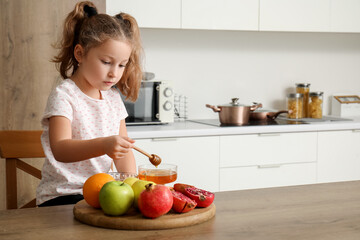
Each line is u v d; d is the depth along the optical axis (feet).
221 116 9.27
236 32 10.71
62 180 4.99
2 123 7.68
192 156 8.45
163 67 10.20
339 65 11.71
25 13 7.62
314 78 11.50
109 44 4.23
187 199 3.32
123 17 5.13
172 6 9.00
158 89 8.83
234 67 10.78
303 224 3.23
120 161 5.17
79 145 3.95
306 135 9.25
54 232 3.01
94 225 3.15
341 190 4.26
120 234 2.98
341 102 11.27
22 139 5.69
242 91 10.89
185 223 3.14
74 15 4.88
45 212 3.49
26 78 7.71
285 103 11.27
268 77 11.09
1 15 7.52
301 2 9.92
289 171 9.19
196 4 9.17
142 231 3.04
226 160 8.70
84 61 4.51
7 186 5.62
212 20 9.31
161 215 3.18
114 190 3.12
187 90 10.43
